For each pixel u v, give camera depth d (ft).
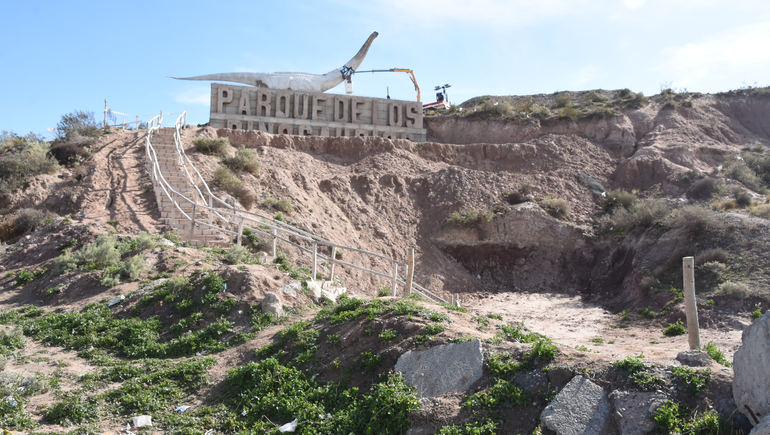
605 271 91.30
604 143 129.18
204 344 38.37
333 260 53.98
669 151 118.11
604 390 23.38
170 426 27.81
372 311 34.04
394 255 91.76
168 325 41.78
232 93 116.67
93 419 27.76
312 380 30.17
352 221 96.32
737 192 95.50
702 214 79.00
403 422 24.89
